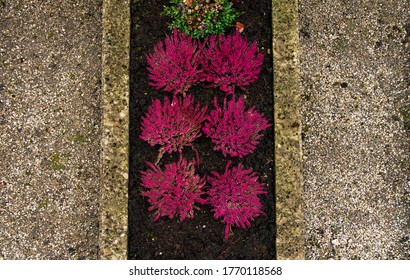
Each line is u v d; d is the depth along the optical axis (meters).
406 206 1.64
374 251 1.63
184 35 1.43
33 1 1.63
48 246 1.59
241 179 1.41
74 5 1.63
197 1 1.45
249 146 1.43
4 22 1.62
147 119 1.42
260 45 1.48
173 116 1.41
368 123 1.65
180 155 1.42
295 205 1.44
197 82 1.45
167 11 1.46
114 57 1.45
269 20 1.48
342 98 1.65
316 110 1.64
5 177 1.60
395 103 1.66
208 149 1.46
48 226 1.59
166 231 1.46
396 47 1.66
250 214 1.41
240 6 1.48
